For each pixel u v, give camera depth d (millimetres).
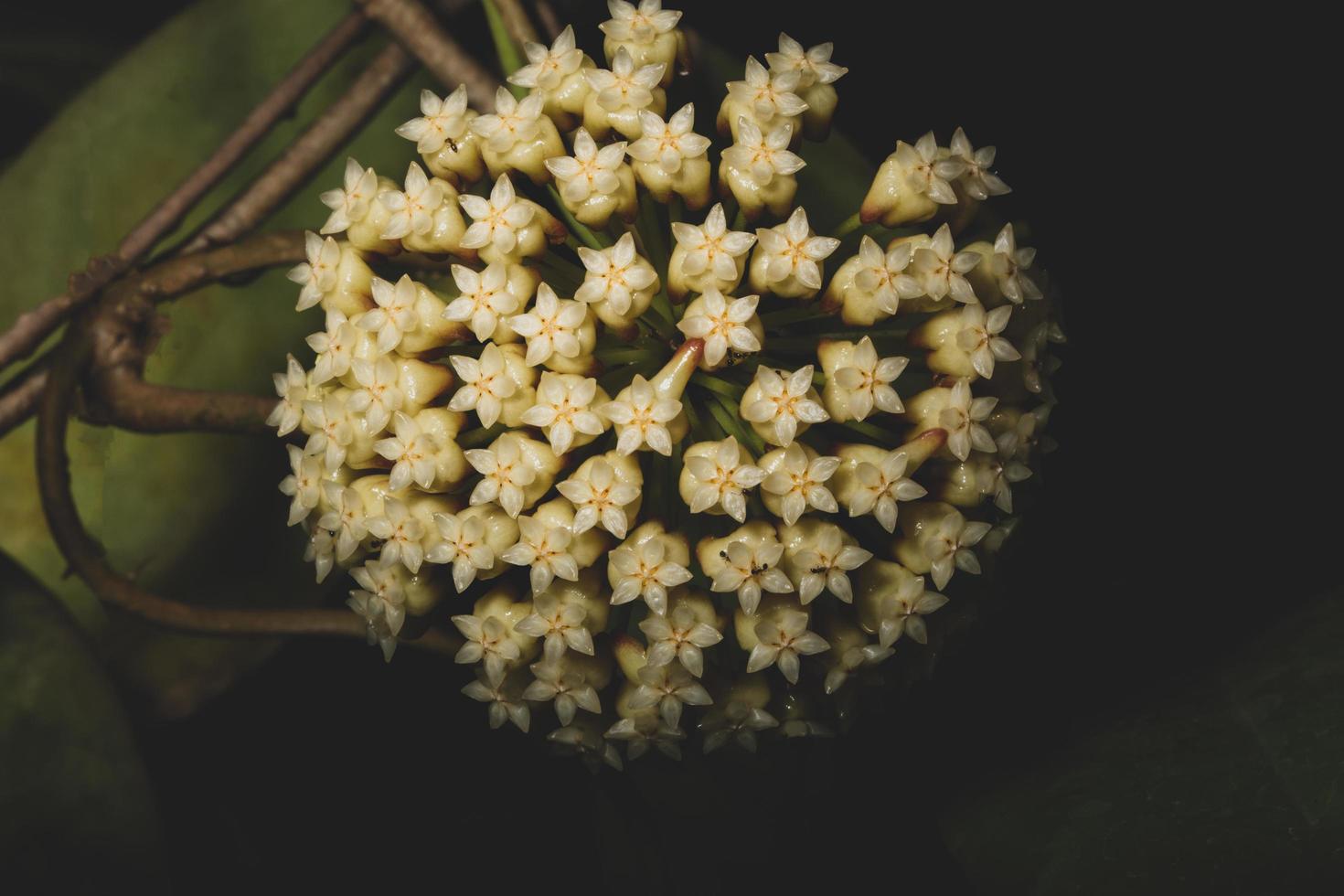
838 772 255
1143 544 269
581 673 235
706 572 231
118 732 254
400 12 267
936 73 296
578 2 271
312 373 238
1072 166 297
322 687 275
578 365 230
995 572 248
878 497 231
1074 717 253
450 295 266
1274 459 279
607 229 243
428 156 243
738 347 228
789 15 294
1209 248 295
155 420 262
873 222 240
